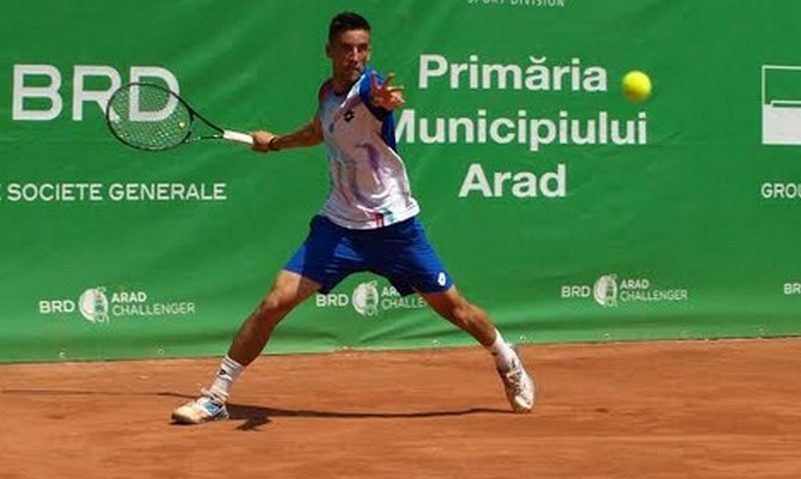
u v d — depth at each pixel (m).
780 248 13.75
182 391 10.38
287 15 12.27
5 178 11.65
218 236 12.13
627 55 13.27
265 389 10.48
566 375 11.31
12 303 11.69
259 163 12.21
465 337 12.85
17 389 10.43
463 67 12.77
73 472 7.34
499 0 12.87
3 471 7.34
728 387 10.66
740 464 7.56
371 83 8.54
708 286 13.55
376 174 8.76
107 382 10.88
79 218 11.83
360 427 8.74
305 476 7.27
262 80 12.21
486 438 8.36
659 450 7.95
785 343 13.48
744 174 13.62
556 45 13.05
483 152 12.85
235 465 7.53
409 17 12.61
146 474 7.30
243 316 12.20
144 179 11.95
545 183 13.03
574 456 7.77
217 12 12.06
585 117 13.16
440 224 12.73
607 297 13.26
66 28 11.73
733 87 13.58
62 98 11.75
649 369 11.71
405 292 9.02
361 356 12.38
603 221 13.21
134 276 11.96
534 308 13.04
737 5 13.58
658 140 13.38
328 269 8.78
